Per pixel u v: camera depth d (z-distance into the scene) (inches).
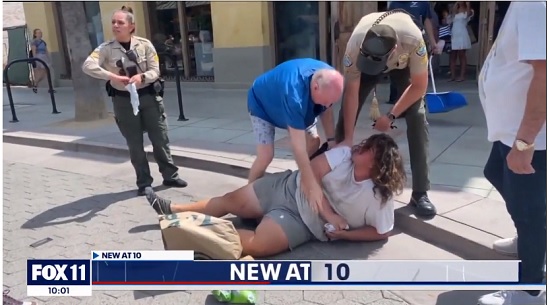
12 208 163.9
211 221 115.6
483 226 123.3
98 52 156.7
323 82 113.0
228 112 302.4
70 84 515.8
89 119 300.2
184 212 129.5
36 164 221.8
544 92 78.9
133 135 166.2
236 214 135.6
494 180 106.0
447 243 123.8
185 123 273.6
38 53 478.3
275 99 121.5
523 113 87.3
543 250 92.9
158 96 168.2
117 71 157.5
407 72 133.1
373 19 123.4
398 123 232.8
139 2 458.9
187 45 457.1
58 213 158.1
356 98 129.0
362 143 121.6
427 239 128.3
